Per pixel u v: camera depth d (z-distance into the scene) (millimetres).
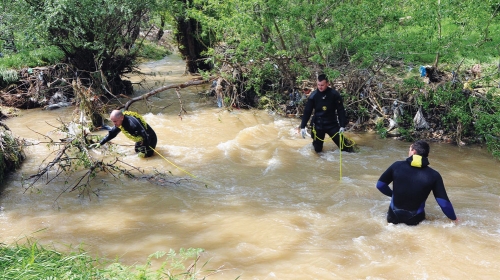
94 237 5684
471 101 8961
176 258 5102
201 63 17594
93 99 10531
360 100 10055
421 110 9539
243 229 5797
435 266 4832
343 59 10953
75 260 4676
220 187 7191
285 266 4930
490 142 8430
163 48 24234
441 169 7727
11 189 7180
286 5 10289
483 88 9875
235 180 7453
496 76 9625
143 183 7379
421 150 5441
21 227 5961
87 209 6496
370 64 10156
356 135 9695
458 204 6242
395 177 5559
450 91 9258
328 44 10641
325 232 5656
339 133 8203
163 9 14391
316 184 7191
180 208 6477
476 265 4832
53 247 5383
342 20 9797
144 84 15805
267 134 9805
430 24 9523
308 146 9000
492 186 6977
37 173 7738
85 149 7910
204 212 6324
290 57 11094
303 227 5805
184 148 9016
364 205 6359
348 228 5715
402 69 10945
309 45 11289
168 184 7332
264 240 5512
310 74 10852
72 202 6727
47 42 12922
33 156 8703
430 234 5418
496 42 9625
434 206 6176
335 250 5215
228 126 10438
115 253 5277
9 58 13430
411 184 5453
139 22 13938
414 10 9773
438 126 9492
